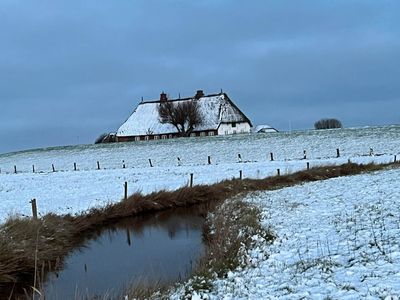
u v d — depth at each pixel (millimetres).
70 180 40125
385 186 21375
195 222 20875
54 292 11219
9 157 81375
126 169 51219
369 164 37219
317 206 17797
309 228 13773
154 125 100500
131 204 23000
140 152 69062
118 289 10945
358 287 8133
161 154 65562
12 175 50594
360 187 22281
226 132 96188
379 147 55250
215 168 44906
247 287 9164
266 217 16578
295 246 11945
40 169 65562
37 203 25203
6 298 11062
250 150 61500
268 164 46000
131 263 14039
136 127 101812
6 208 23484
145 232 19297
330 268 9562
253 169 41469
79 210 21781
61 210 21891
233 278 10062
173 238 17828
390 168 33906
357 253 10352
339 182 26484
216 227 16719
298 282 8938
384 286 7938
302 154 56188
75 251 16266
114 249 16344
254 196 23344
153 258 14586
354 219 13812
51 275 13070
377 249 10383
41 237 15133
